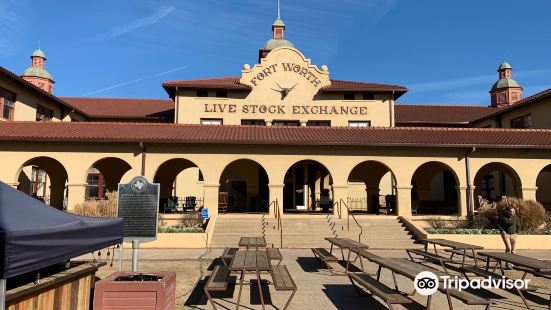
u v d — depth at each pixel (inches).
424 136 820.6
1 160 738.8
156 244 631.8
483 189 1223.5
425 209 956.6
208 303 313.3
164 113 1174.3
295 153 780.6
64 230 208.5
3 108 848.3
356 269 460.8
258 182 1012.5
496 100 1536.7
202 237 639.1
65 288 229.0
